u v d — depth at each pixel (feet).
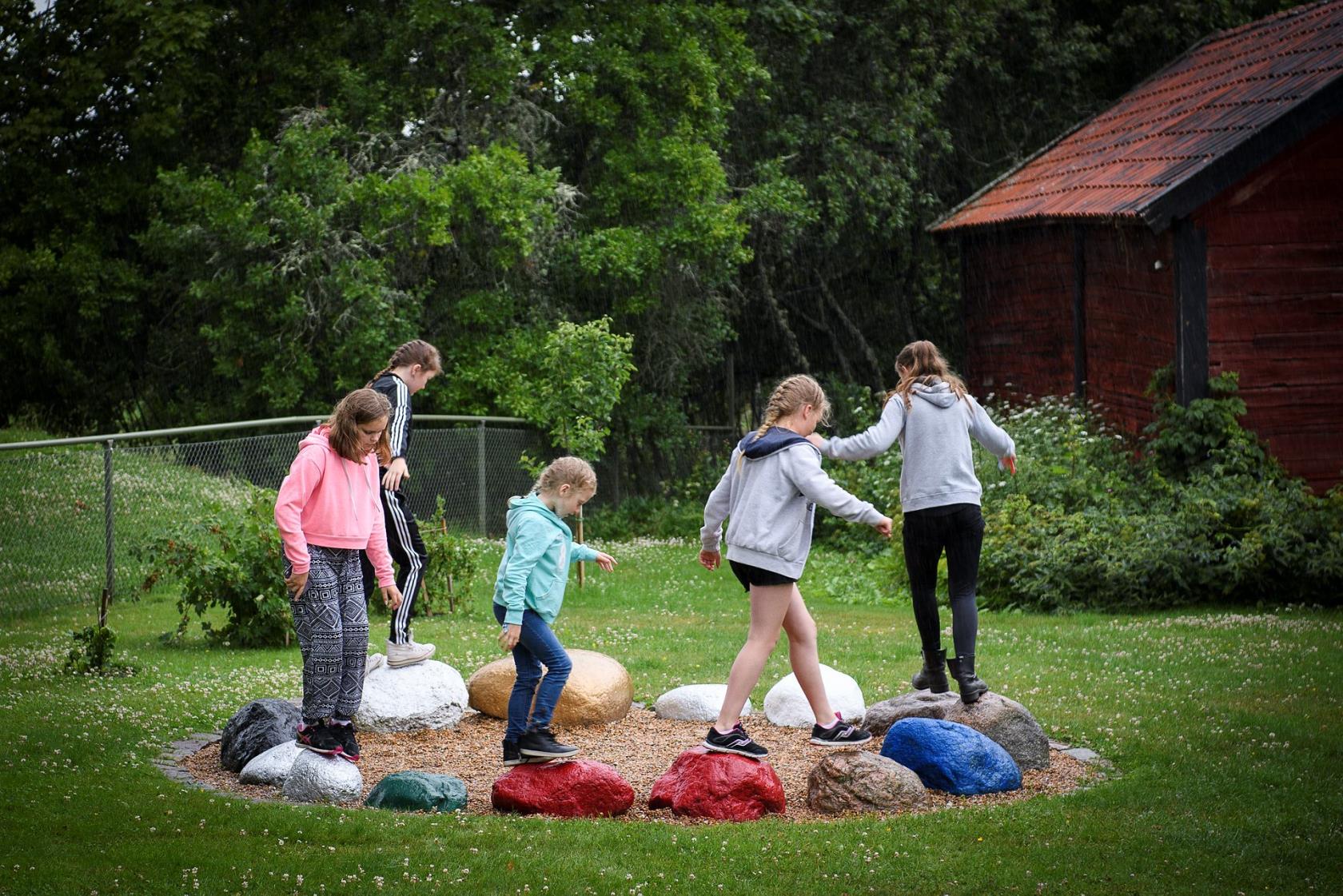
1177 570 38.24
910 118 69.10
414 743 23.03
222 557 32.99
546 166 62.90
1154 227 44.45
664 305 64.08
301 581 20.01
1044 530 40.50
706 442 72.33
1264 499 40.73
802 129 68.69
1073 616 37.52
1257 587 38.68
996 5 71.10
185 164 63.00
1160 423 45.44
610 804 18.79
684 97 62.13
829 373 77.82
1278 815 18.31
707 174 60.59
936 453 21.71
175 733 23.20
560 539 19.65
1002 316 61.11
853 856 16.56
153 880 15.46
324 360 56.75
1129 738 22.61
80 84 61.31
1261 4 74.74
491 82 58.54
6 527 40.09
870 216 68.59
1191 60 62.08
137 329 64.03
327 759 19.86
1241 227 45.62
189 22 58.65
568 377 55.16
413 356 24.81
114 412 67.21
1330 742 22.44
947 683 23.03
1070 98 75.05
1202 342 45.39
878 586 44.16
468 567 38.68
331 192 55.21
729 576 47.29
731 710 19.49
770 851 16.75
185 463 41.75
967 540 21.79
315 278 54.70
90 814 17.94
